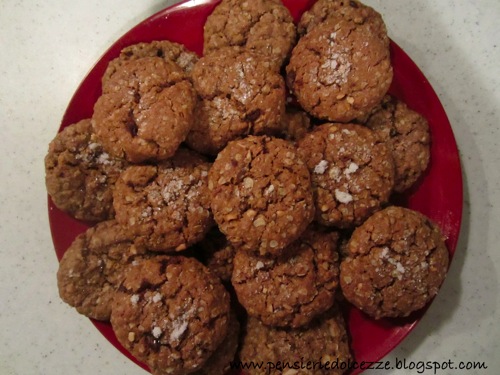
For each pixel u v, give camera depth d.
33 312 0.33
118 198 0.25
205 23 0.28
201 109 0.25
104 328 0.28
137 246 0.27
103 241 0.27
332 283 0.25
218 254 0.27
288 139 0.27
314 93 0.25
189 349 0.24
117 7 0.34
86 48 0.34
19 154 0.33
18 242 0.33
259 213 0.23
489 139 0.31
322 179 0.25
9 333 0.33
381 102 0.28
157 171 0.25
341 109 0.25
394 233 0.24
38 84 0.34
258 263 0.25
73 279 0.27
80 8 0.34
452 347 0.31
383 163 0.25
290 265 0.25
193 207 0.25
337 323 0.27
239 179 0.23
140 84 0.24
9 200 0.33
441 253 0.25
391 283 0.24
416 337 0.31
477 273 0.31
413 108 0.29
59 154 0.27
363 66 0.25
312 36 0.26
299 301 0.25
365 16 0.27
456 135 0.31
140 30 0.29
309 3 0.29
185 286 0.24
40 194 0.33
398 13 0.32
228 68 0.25
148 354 0.24
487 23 0.31
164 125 0.23
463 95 0.31
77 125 0.28
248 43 0.27
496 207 0.31
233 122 0.25
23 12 0.34
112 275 0.27
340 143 0.25
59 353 0.33
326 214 0.25
